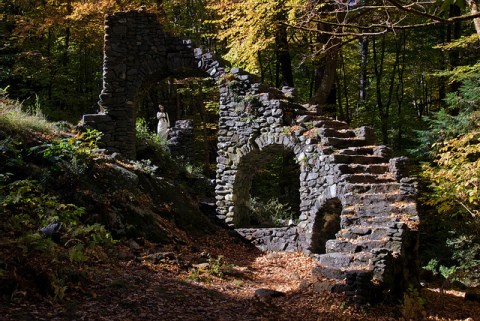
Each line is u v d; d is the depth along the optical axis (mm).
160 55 16234
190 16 23766
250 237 14148
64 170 10664
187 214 13719
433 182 13164
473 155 13461
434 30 23922
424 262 15000
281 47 18344
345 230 10289
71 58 23781
